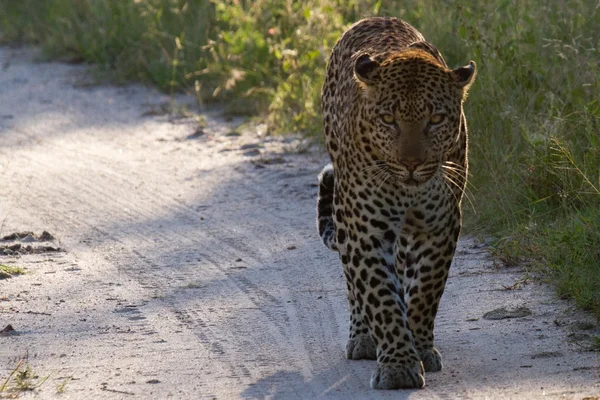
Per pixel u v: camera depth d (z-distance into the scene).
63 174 17.59
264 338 10.12
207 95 22.17
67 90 23.88
